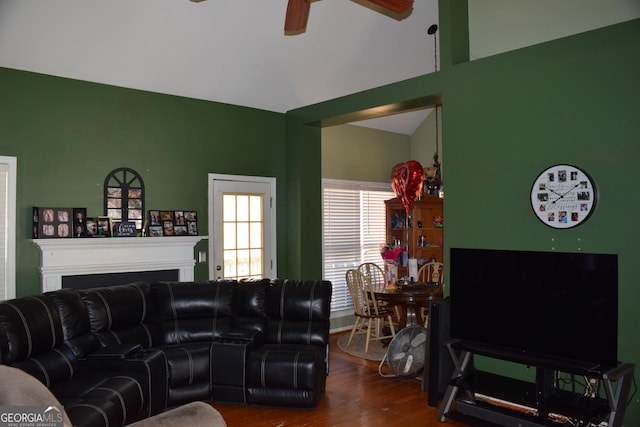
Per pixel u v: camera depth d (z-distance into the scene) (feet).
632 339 10.80
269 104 19.58
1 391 5.72
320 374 13.32
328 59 18.60
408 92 15.31
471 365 13.07
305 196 19.72
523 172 12.60
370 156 23.79
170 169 17.28
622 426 10.30
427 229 23.18
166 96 17.21
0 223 13.99
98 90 15.79
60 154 15.06
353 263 22.89
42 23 13.57
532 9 14.62
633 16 12.73
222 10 15.19
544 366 10.30
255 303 14.65
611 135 11.12
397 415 12.48
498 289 11.42
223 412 12.73
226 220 18.67
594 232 11.35
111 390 10.02
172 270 16.98
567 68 11.83
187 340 14.11
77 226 14.93
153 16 14.57
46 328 10.87
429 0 17.30
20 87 14.40
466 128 13.78
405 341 14.76
